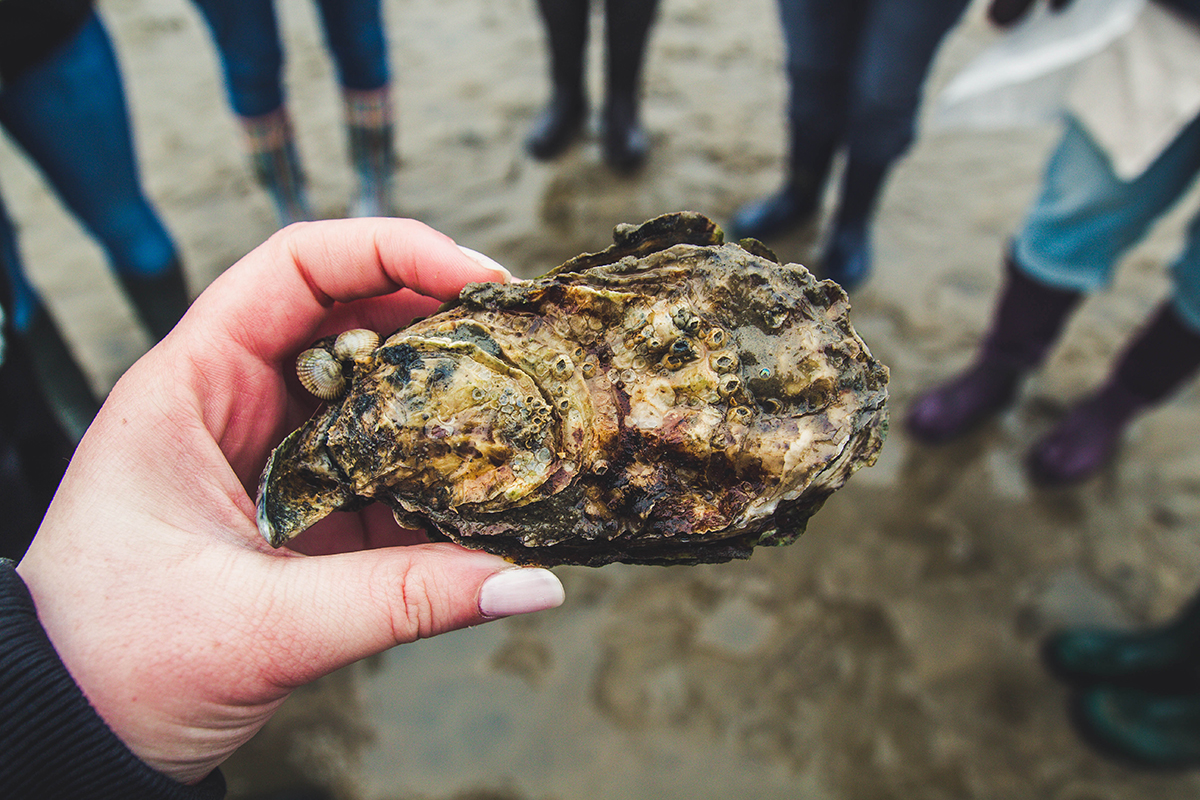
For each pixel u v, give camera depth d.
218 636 0.16
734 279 0.18
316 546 0.22
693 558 0.19
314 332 0.21
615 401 0.18
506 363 0.18
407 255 0.20
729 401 0.18
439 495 0.18
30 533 0.23
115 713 0.15
